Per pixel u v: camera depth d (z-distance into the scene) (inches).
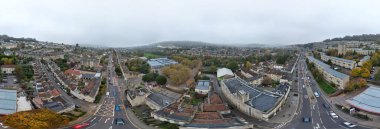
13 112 7160.4
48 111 6919.3
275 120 7347.4
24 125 6186.0
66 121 6747.1
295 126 6875.0
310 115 7741.1
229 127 6441.9
